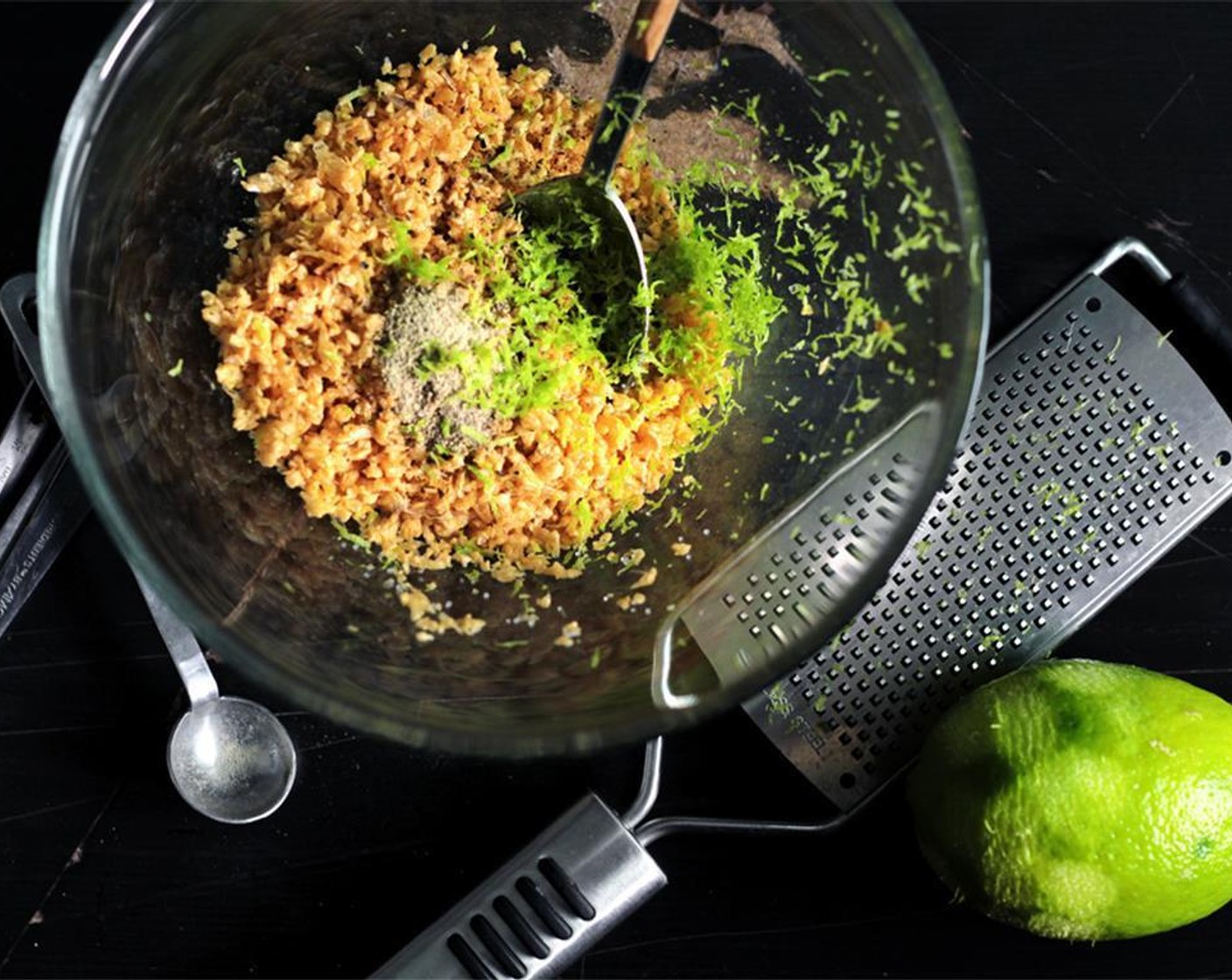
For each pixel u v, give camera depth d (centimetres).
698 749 47
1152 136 48
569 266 44
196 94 42
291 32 43
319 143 44
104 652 47
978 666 45
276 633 41
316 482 42
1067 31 49
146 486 41
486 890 44
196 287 43
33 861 46
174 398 42
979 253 41
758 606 43
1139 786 41
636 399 44
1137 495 46
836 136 43
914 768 44
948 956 47
